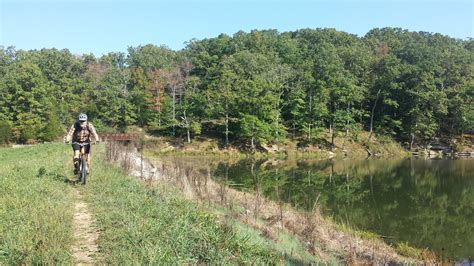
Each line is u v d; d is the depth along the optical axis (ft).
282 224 48.47
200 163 172.55
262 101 219.61
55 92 251.80
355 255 42.52
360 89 242.58
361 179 126.21
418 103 236.63
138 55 384.06
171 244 24.67
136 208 32.55
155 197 38.63
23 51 353.51
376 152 224.53
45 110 211.82
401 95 249.96
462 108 233.96
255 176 126.72
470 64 275.18
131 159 87.51
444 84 260.01
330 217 65.87
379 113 260.21
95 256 22.45
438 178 130.52
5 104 206.08
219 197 58.95
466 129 241.96
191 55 371.97
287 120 247.91
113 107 247.09
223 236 29.63
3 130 179.73
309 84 236.84
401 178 129.90
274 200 80.74
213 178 106.11
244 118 213.66
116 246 23.48
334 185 112.06
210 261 24.43
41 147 121.90
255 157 208.13
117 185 43.06
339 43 379.55
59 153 84.84
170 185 54.39
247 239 31.68
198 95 232.32
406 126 244.83
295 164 174.91
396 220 72.18
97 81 279.69
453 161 192.85
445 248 56.59
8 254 21.12
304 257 37.50
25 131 193.57
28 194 34.81
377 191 103.40
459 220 72.95
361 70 274.16
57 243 22.88
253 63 260.62
